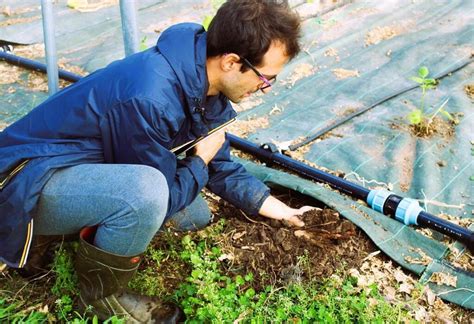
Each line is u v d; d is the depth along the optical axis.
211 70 1.95
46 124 1.96
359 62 4.02
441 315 2.25
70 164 1.95
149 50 1.98
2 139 2.05
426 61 3.94
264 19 1.80
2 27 4.70
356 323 2.17
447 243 2.60
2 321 2.21
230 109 2.24
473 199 2.85
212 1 3.47
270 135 3.38
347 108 3.56
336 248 2.44
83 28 4.70
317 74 3.93
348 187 2.85
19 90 3.95
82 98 1.92
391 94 3.64
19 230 1.92
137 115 1.84
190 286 2.27
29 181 1.87
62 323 2.22
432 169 3.01
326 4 4.76
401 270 2.45
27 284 2.38
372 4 4.76
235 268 2.39
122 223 1.91
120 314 2.15
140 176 1.90
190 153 2.21
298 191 2.79
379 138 3.28
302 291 2.23
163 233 2.56
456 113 3.43
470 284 2.36
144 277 2.38
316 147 3.26
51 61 3.23
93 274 2.06
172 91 1.89
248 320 2.16
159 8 4.96
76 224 2.01
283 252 2.40
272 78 1.96
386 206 2.70
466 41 4.12
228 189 2.49
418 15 4.54
